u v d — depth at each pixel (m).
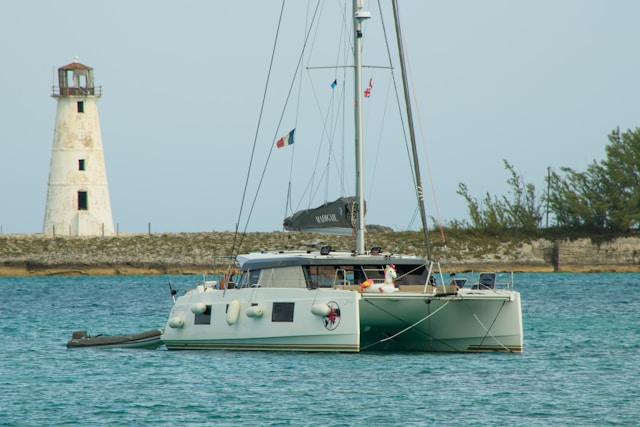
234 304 83.19
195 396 69.62
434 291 79.44
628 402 67.94
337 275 82.19
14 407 67.44
